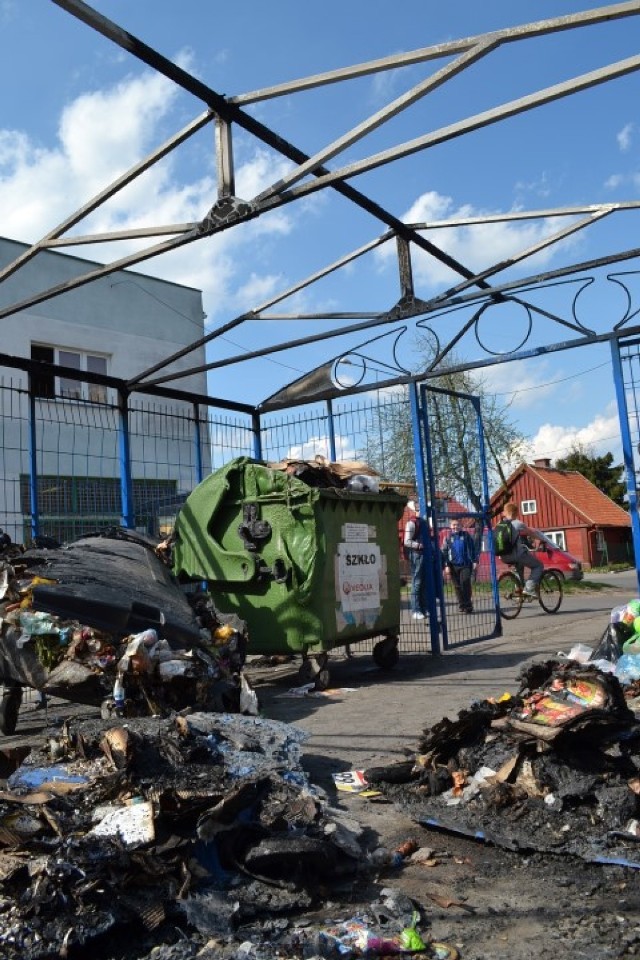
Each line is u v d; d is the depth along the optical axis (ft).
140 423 30.32
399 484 35.37
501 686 24.67
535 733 13.74
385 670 29.37
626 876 11.41
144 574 21.72
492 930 10.12
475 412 34.30
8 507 26.27
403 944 9.65
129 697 17.31
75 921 9.46
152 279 66.28
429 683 26.00
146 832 10.74
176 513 31.22
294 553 26.04
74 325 61.00
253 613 26.86
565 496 163.22
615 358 26.48
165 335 66.74
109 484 29.60
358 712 22.08
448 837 13.14
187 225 18.84
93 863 10.06
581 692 14.52
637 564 26.08
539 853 12.19
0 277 22.24
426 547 31.30
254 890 10.78
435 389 31.65
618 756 13.61
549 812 13.05
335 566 26.63
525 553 46.98
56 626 18.48
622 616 21.86
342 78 16.01
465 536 34.53
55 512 27.63
